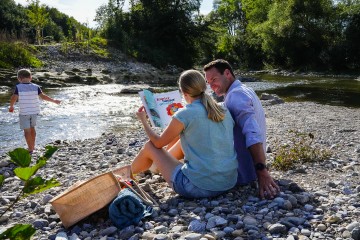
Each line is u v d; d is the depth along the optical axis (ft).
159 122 15.84
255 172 14.74
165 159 14.03
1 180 5.24
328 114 41.39
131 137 31.04
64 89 71.46
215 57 178.60
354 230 10.68
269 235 10.94
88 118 43.09
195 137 13.12
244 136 14.34
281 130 31.35
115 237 11.54
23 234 5.08
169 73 118.32
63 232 11.93
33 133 26.43
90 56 106.83
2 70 77.15
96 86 78.02
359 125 33.45
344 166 18.26
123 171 14.65
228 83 14.89
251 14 171.83
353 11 121.60
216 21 162.40
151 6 147.02
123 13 146.41
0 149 29.19
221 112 13.20
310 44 133.90
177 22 147.54
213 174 13.23
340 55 123.44
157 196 14.56
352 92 66.95
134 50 124.16
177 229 11.54
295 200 13.09
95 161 22.91
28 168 4.92
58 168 21.50
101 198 12.64
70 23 139.54
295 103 51.65
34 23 121.90
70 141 30.63
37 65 89.56
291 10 132.16
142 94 15.99
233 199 13.74
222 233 11.02
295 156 19.06
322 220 11.88
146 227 11.85
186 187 13.50
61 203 12.26
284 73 125.49
